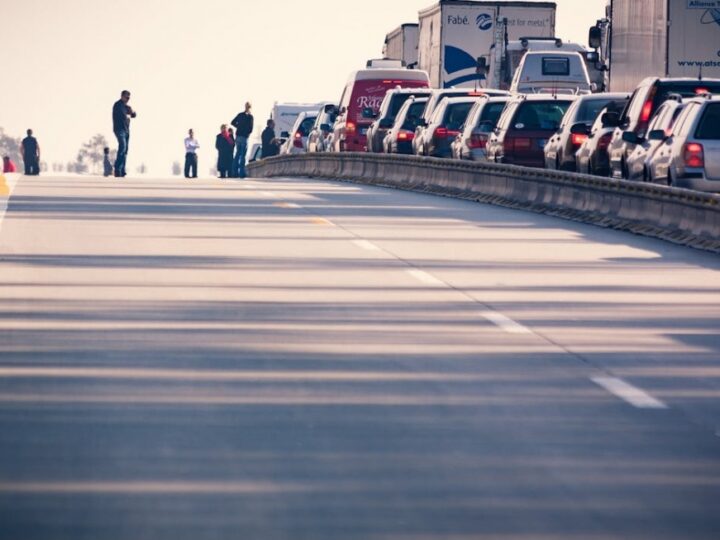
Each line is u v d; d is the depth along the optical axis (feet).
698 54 418.92
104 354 127.54
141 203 311.88
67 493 83.82
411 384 116.67
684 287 181.47
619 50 426.51
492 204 332.39
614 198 274.36
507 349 133.39
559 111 386.52
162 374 119.14
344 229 254.47
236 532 76.64
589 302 165.78
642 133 317.63
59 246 217.36
